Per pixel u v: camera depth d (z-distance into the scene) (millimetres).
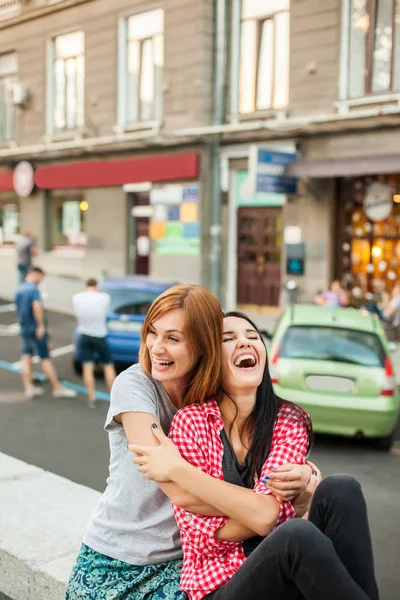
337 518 2443
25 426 9008
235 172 18500
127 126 20312
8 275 24922
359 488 2490
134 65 20391
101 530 2775
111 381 10555
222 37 18172
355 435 8125
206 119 18578
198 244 18938
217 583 2504
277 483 2512
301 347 8352
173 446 2547
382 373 8117
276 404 2752
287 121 16641
